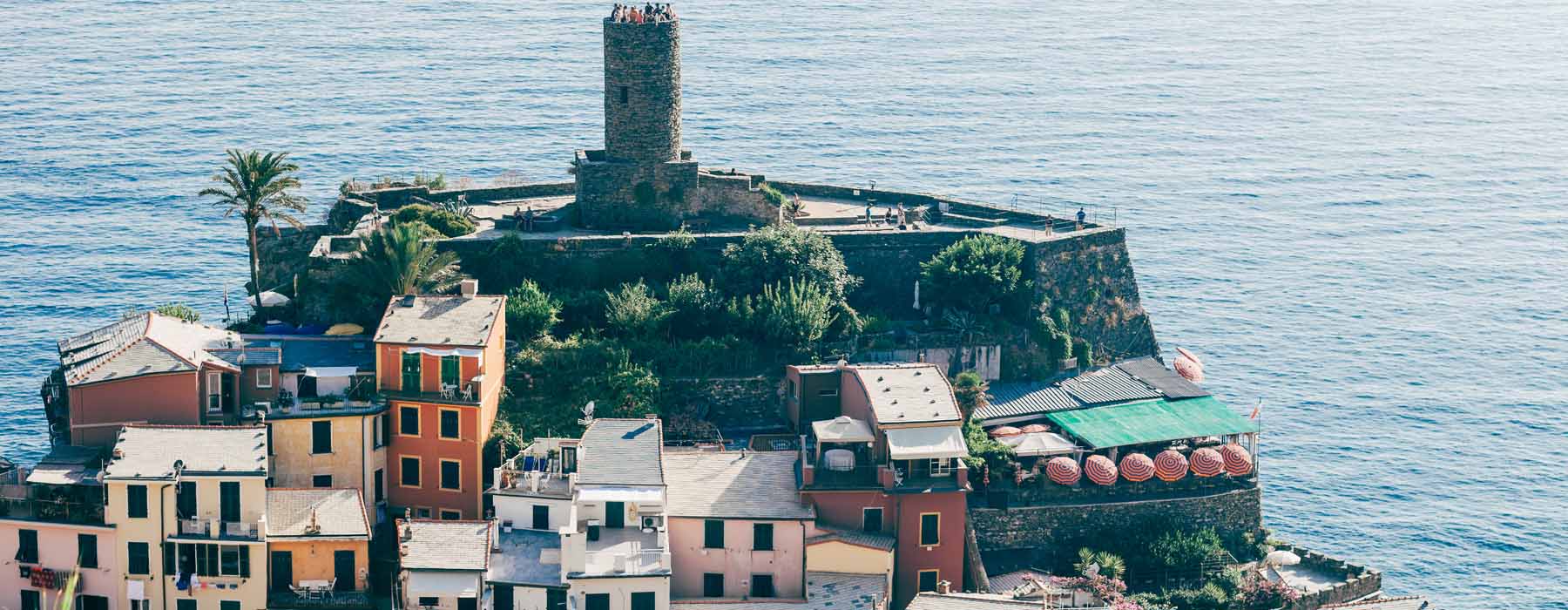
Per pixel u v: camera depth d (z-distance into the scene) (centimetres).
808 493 13662
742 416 15088
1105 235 16525
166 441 12950
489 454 13938
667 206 16350
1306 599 14450
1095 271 16500
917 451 13725
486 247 15688
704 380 15012
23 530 12825
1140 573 14450
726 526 13438
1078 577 14175
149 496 12681
